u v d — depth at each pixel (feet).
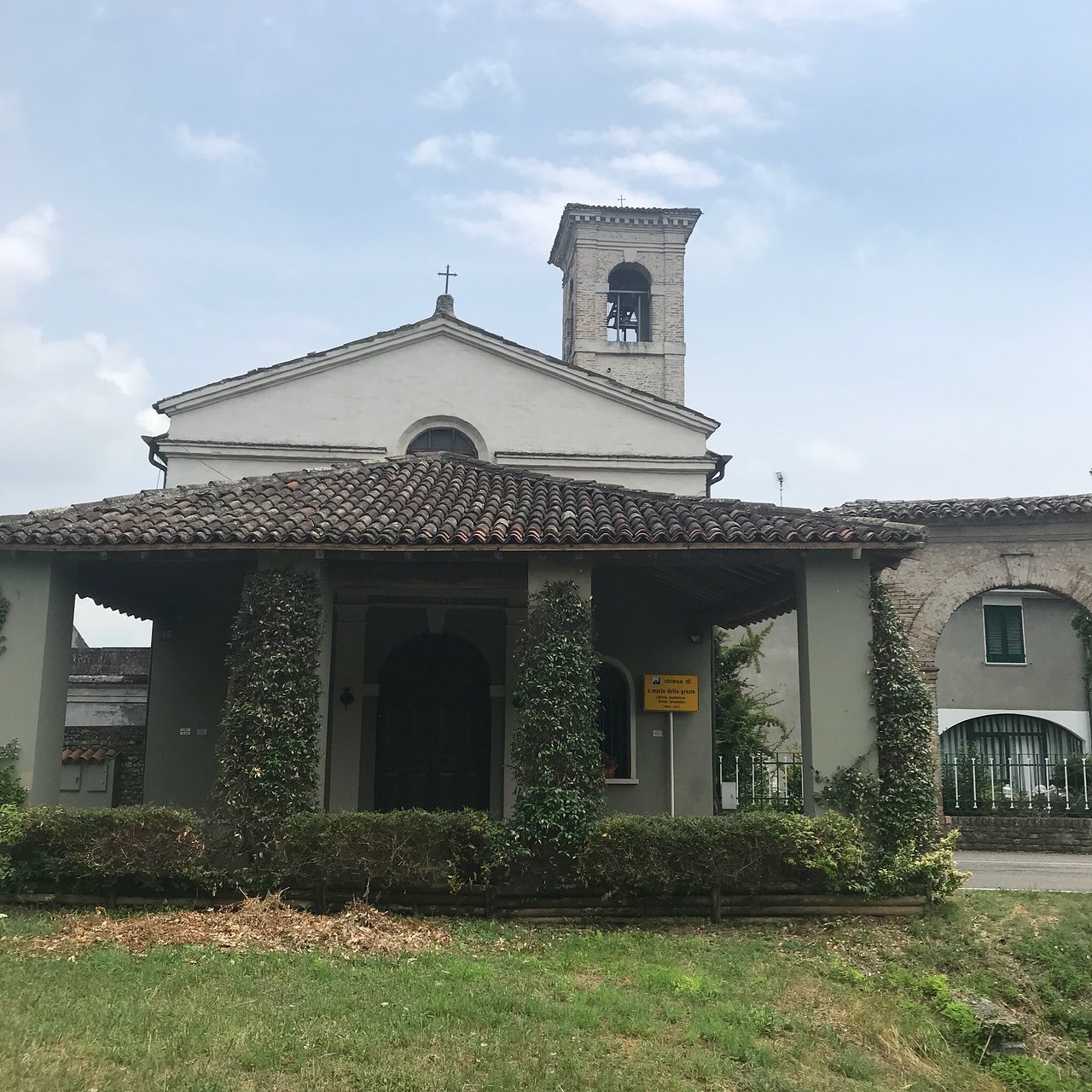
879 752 37.11
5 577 37.17
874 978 30.37
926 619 60.49
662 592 52.26
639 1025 24.50
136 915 33.63
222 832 35.22
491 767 51.19
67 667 38.34
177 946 29.27
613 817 35.32
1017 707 96.84
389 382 61.16
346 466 48.19
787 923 34.94
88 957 27.48
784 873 35.22
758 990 28.12
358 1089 19.95
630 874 34.04
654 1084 21.43
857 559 38.06
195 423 59.67
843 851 34.81
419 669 53.26
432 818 34.35
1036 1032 29.01
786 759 71.31
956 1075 25.50
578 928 34.22
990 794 62.85
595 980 28.48
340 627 50.37
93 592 44.19
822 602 37.93
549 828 34.99
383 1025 23.11
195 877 34.32
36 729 36.22
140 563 40.57
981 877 46.96
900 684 37.35
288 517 38.42
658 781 51.96
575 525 38.40
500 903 34.94
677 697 52.37
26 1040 20.97
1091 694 92.99
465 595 47.65
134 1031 21.85
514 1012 24.86
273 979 26.14
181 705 50.47
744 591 47.21
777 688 90.33
